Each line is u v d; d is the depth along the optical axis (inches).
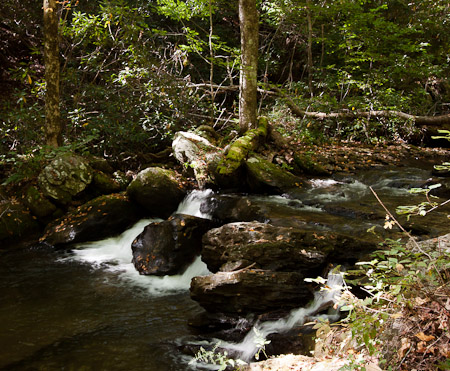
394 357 100.7
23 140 328.2
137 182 282.8
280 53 540.4
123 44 363.9
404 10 545.6
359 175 318.3
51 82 306.3
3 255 253.6
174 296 200.4
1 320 175.8
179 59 404.5
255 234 185.6
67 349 153.9
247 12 335.3
